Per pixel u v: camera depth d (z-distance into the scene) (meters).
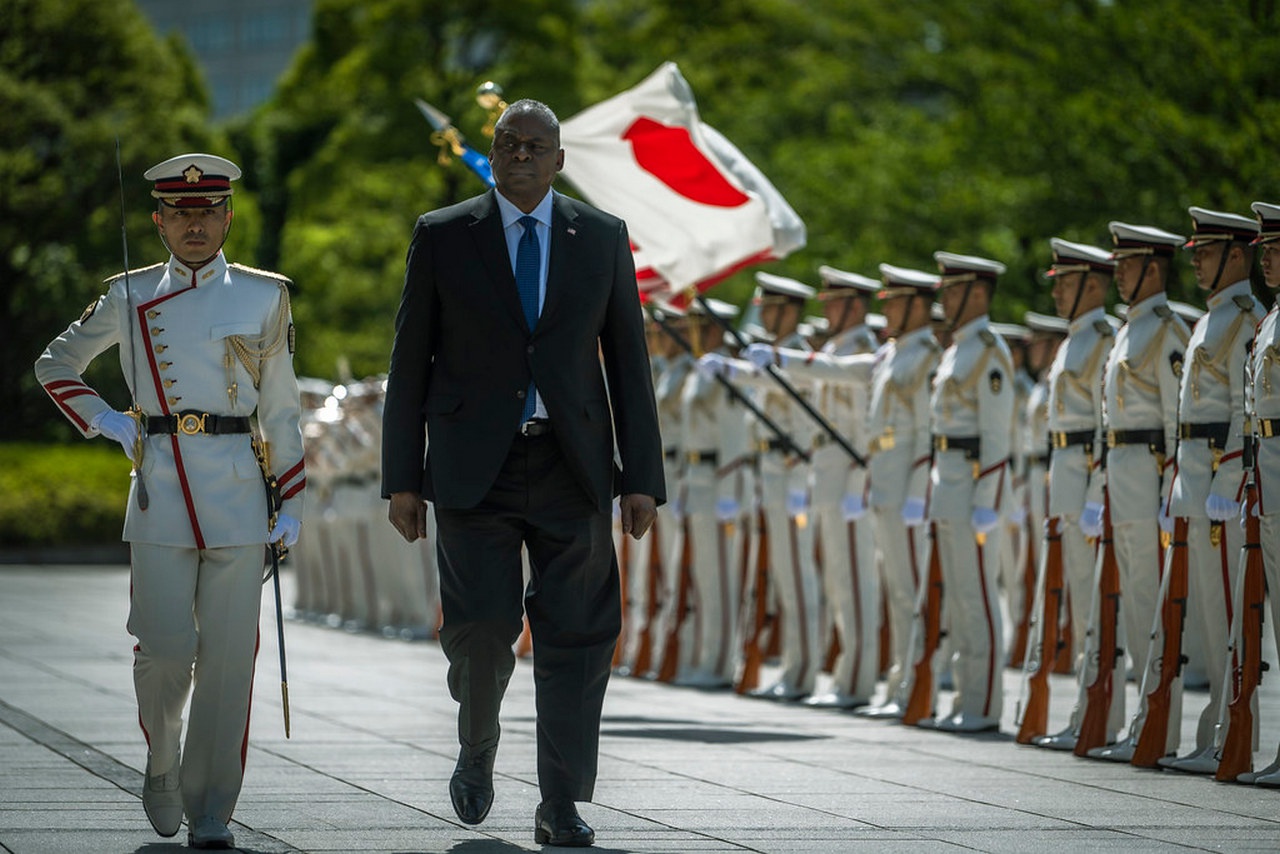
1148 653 29.39
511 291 21.23
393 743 30.66
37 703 35.91
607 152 37.19
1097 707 30.14
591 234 21.69
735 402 42.47
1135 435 30.06
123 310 21.58
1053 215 67.50
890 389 36.50
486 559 21.16
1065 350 32.84
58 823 22.33
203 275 21.58
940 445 34.81
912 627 36.66
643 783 26.20
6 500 102.50
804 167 90.75
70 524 103.62
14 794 24.55
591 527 21.27
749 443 44.16
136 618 21.05
